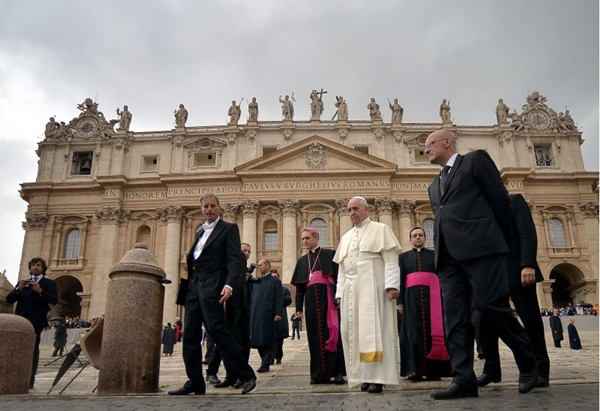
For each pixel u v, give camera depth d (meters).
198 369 7.23
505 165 52.94
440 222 6.03
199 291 7.34
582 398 4.89
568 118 55.03
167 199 51.53
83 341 8.67
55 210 52.66
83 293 49.66
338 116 54.06
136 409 5.00
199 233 7.82
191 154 53.56
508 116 54.66
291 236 48.88
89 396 6.46
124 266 7.76
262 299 12.95
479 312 5.59
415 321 9.55
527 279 6.39
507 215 5.95
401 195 51.06
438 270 6.14
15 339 8.10
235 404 5.23
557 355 18.41
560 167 53.53
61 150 54.94
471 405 4.77
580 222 51.50
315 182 50.56
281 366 14.84
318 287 9.16
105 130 54.84
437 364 9.39
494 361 7.21
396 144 53.22
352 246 7.75
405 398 5.51
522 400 4.96
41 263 10.55
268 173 50.25
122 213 52.00
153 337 7.69
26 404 5.54
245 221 49.62
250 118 54.06
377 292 7.30
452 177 6.12
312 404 5.11
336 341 8.89
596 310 44.62
